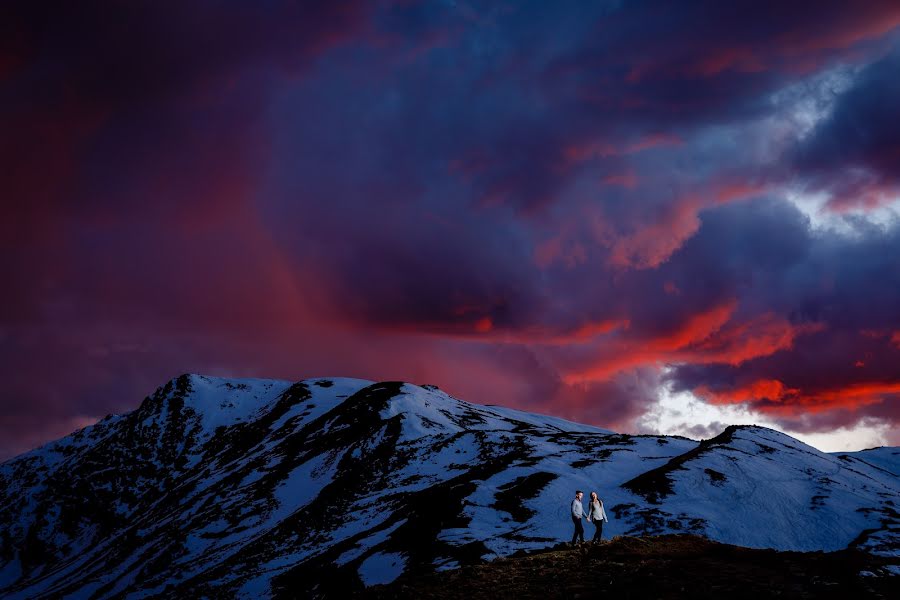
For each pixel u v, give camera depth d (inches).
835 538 2103.8
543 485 2623.0
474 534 2108.8
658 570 946.1
